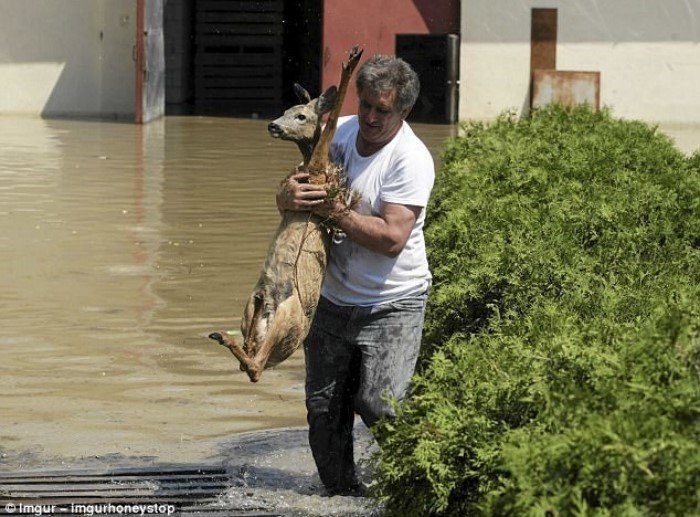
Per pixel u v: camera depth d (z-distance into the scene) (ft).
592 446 17.74
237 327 42.16
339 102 24.67
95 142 95.14
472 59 113.19
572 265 31.12
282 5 132.16
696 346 20.40
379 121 25.14
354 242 25.89
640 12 112.16
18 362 37.58
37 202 66.13
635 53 112.57
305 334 25.21
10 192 69.36
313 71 128.26
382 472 23.75
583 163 43.65
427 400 23.38
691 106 112.88
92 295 46.01
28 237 56.54
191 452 30.48
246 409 34.04
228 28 130.93
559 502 17.52
